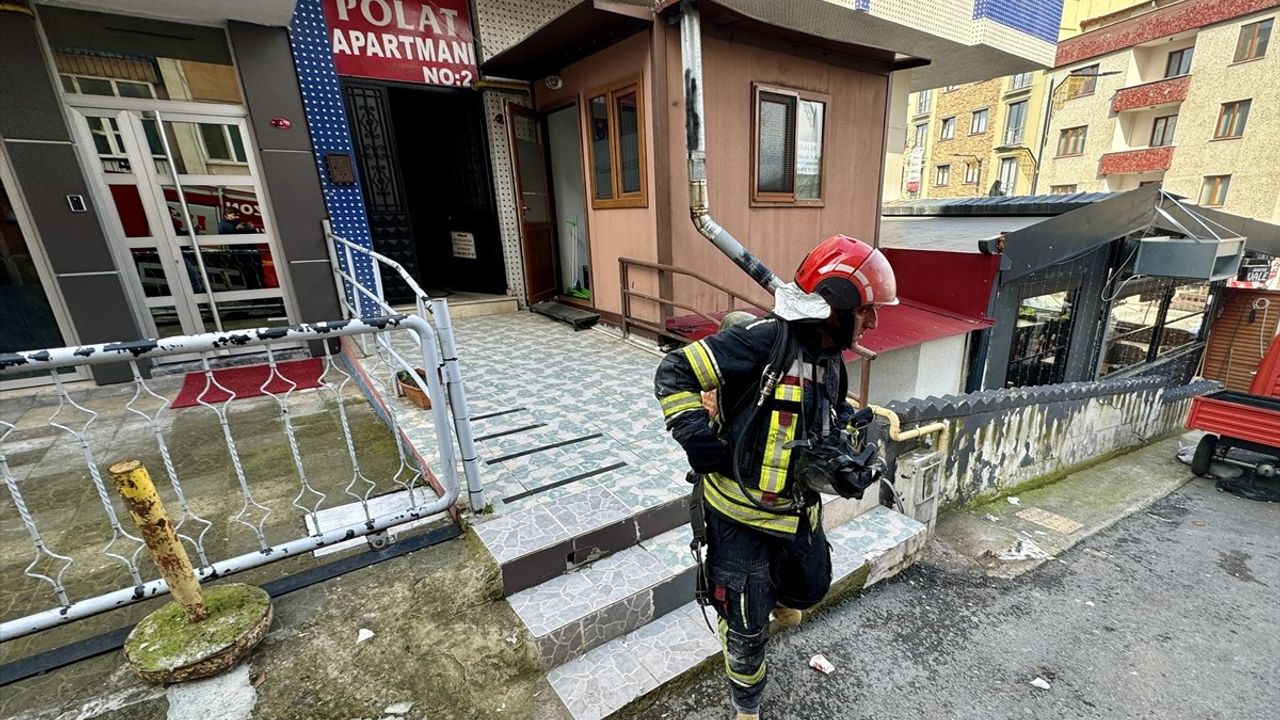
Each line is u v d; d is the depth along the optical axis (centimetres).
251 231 523
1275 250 1000
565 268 773
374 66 628
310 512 288
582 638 234
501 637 224
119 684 191
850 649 274
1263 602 354
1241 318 1097
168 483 328
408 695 201
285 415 231
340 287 563
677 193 527
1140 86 2008
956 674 263
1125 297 888
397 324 235
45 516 294
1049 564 383
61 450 371
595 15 464
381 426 403
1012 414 490
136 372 189
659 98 490
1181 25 1875
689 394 160
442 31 657
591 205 636
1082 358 860
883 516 350
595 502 286
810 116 604
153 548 182
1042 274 730
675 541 284
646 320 577
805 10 660
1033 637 298
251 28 477
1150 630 316
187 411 436
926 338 609
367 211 668
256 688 194
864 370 368
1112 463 672
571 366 511
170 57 460
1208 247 732
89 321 469
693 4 434
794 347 165
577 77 610
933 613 309
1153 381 736
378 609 228
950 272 694
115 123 453
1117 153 2131
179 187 483
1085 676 272
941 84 1060
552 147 723
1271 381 754
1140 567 393
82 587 237
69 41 425
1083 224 688
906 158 3156
